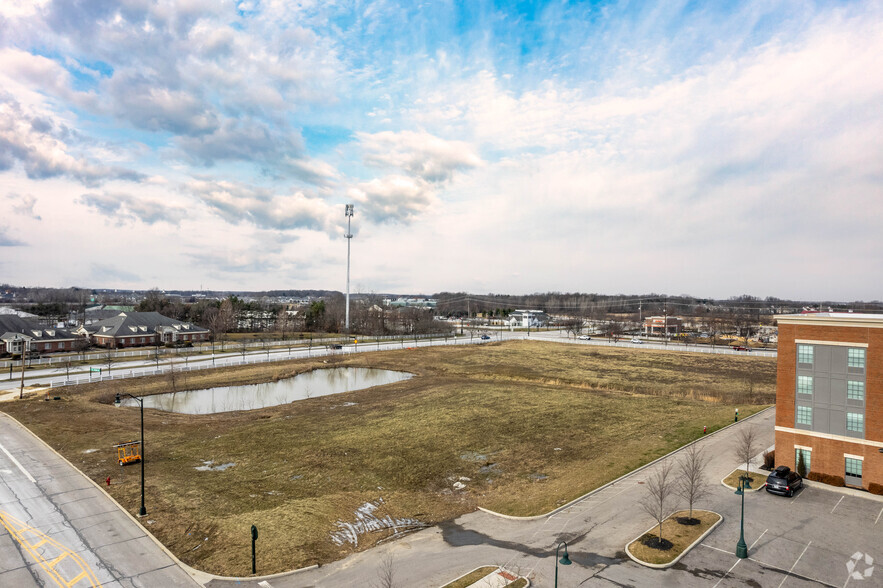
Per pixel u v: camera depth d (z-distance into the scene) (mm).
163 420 56438
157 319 129250
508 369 92062
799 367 38750
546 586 24062
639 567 25750
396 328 174000
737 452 42469
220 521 30953
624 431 52469
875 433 35438
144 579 24703
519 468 42188
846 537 28922
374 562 26812
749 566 25844
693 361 102562
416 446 47438
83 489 35562
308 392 75750
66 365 86875
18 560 26141
